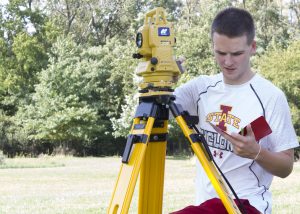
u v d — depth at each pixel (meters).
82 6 49.28
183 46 40.69
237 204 2.66
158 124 2.90
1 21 42.09
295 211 8.92
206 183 2.94
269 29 44.41
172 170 23.02
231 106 2.91
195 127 2.79
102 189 14.23
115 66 40.41
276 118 2.79
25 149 38.47
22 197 11.96
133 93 37.72
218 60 2.71
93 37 49.50
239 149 2.52
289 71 34.19
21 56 40.25
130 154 2.73
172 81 2.90
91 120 38.81
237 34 2.60
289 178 16.55
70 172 21.95
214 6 42.53
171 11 50.66
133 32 45.81
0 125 38.25
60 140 39.41
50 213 9.13
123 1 49.22
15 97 40.41
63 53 40.19
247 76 2.91
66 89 39.00
